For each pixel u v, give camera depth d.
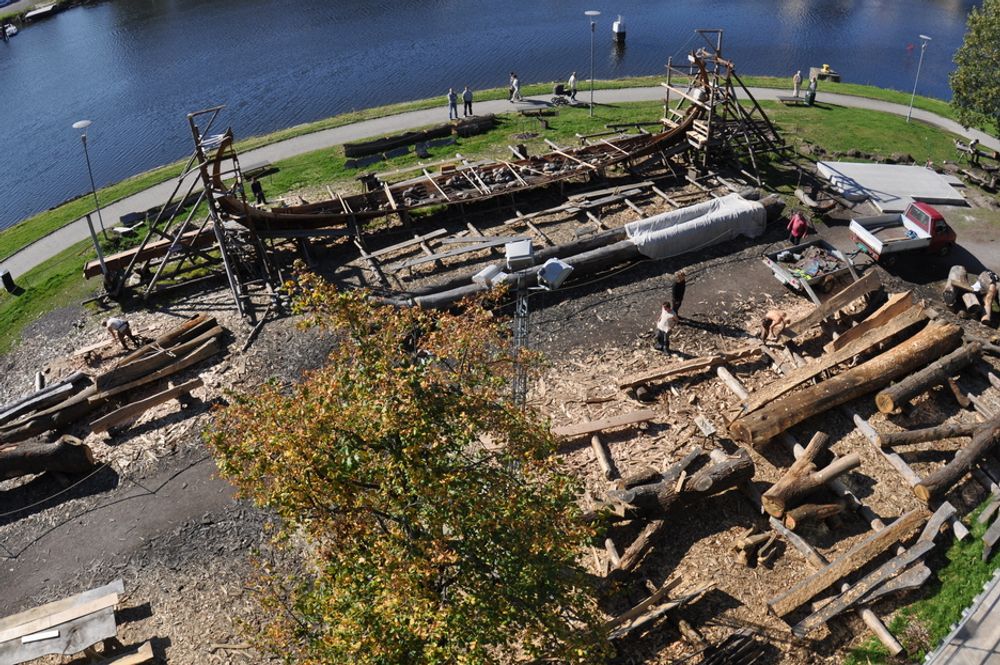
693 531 18.14
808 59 57.25
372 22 68.62
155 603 17.28
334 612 11.98
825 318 24.31
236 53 62.34
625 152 34.03
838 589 16.69
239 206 26.92
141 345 25.05
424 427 11.89
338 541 12.34
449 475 12.05
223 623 16.73
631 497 17.48
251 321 25.78
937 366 21.25
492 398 13.54
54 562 18.41
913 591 16.64
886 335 22.45
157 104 53.00
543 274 25.95
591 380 22.55
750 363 23.06
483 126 39.84
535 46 60.84
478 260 28.61
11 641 15.84
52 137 48.88
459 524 12.15
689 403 21.64
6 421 22.06
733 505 18.67
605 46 60.44
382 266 28.59
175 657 16.12
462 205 31.33
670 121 35.94
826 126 39.78
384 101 50.88
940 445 20.12
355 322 12.98
